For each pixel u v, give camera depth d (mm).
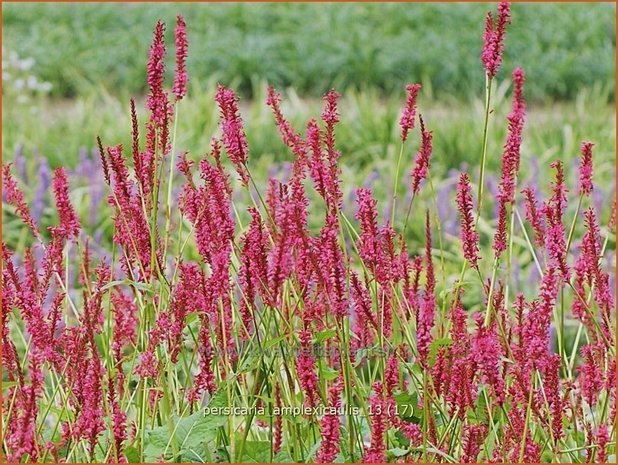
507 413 3568
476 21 18859
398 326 3777
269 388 3455
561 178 3393
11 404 3219
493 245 3469
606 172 10750
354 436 3373
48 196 9430
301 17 19000
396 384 3230
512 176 3562
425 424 3168
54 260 3617
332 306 3154
